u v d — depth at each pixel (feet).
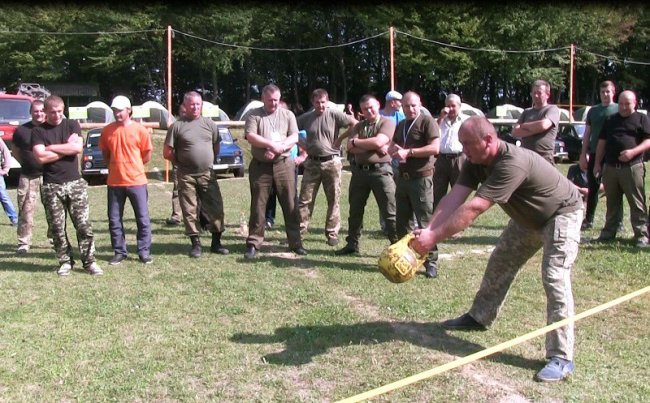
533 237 13.32
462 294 17.47
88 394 11.28
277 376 12.03
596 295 17.34
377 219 31.14
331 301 16.85
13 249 24.22
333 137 24.57
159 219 32.35
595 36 116.06
